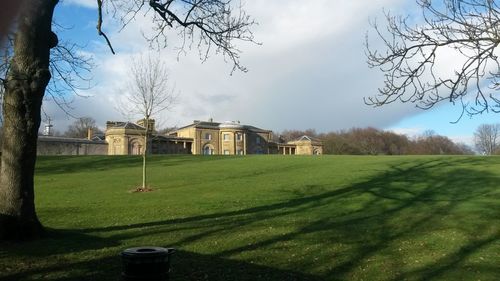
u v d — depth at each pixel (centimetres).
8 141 1155
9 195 1157
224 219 1631
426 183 2483
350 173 2970
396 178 2680
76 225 1498
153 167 3634
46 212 1755
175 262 1035
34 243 1153
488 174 2741
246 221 1586
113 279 888
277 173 3098
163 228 1452
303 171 3184
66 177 3042
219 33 1542
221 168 3475
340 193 2236
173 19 1491
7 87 1142
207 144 11175
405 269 1029
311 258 1105
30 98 1145
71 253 1080
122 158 4356
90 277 901
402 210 1791
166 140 10412
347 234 1367
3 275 898
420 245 1235
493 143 12569
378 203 1959
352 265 1054
